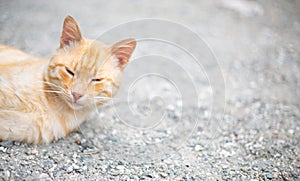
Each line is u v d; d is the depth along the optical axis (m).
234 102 1.21
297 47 1.61
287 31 1.78
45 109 0.91
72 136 0.98
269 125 1.11
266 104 1.20
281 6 2.09
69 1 1.77
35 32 1.35
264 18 1.91
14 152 0.90
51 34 1.36
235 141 1.05
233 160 0.99
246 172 0.95
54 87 0.91
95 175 0.90
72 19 0.91
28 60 0.98
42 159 0.90
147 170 0.93
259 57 1.49
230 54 1.49
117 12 1.74
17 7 1.55
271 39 1.67
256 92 1.26
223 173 0.94
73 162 0.91
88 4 1.78
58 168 0.89
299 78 1.35
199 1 2.05
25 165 0.88
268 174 0.95
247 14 1.95
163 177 0.92
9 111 0.89
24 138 0.91
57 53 0.91
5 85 0.89
